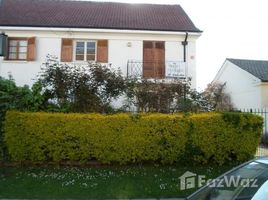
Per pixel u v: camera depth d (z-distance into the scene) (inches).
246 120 488.1
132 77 568.7
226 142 482.6
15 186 382.0
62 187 381.1
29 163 475.5
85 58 762.8
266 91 980.6
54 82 509.7
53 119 470.0
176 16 863.7
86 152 469.7
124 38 767.7
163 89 556.4
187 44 778.8
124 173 441.1
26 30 746.8
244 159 487.2
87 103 514.0
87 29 750.5
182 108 548.4
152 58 767.7
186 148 476.7
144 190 372.8
